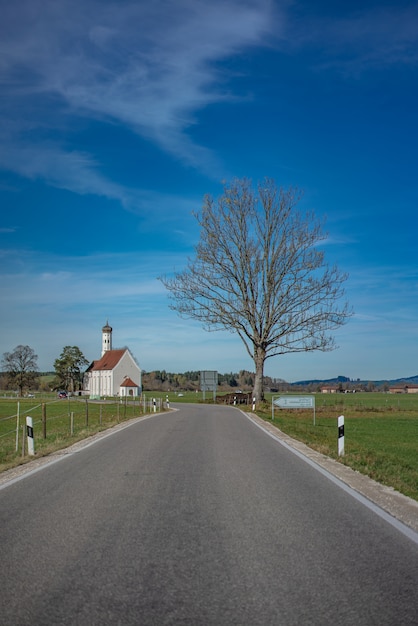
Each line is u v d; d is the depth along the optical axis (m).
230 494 9.41
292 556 5.95
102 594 4.89
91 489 9.88
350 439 22.94
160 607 4.62
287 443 18.58
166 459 14.01
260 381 48.50
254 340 48.34
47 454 15.82
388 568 5.56
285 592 4.93
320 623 4.32
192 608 4.60
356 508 8.42
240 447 16.97
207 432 22.66
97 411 50.25
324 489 10.02
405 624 4.32
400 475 12.09
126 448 16.77
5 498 9.18
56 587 5.05
